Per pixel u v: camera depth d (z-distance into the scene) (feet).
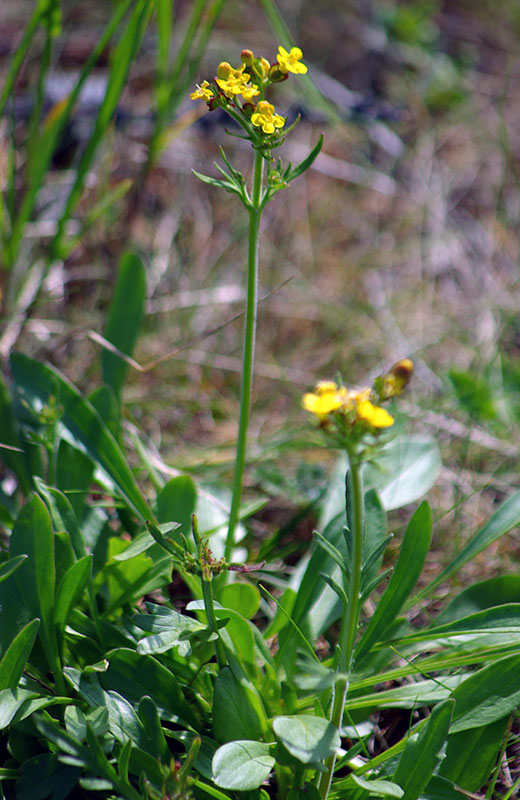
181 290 10.45
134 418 8.70
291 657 5.32
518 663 4.83
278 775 4.65
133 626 5.21
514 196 12.15
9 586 4.98
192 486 6.09
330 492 6.87
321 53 14.33
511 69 14.33
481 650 5.21
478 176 12.72
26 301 9.40
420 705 5.03
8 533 6.34
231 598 5.28
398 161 12.82
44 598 4.89
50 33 7.79
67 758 4.00
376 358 10.00
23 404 6.21
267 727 4.62
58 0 7.59
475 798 4.51
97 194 10.75
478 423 8.89
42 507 4.93
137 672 4.80
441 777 4.57
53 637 4.90
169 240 10.86
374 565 5.62
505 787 5.16
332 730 4.03
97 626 5.13
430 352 10.16
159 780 4.43
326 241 11.73
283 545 7.46
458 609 5.84
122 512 6.44
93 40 13.19
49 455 6.00
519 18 15.47
